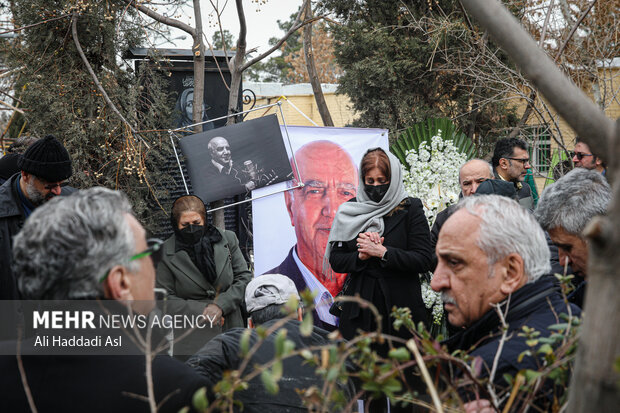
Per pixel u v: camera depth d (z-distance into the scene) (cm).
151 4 506
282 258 452
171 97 562
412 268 338
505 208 150
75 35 459
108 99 447
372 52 898
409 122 841
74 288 119
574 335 113
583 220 190
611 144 68
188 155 453
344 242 360
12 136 796
